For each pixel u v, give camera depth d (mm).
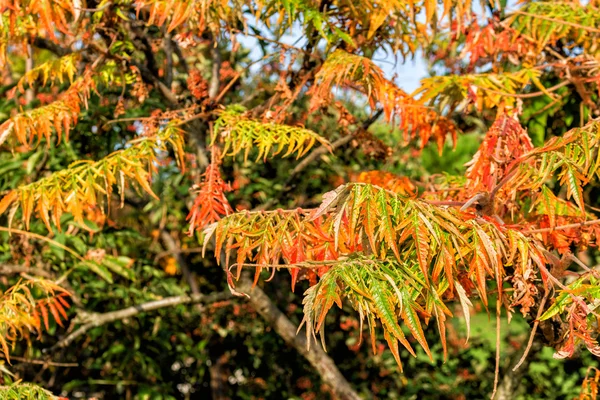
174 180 3039
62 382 3424
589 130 1070
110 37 2176
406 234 931
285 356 3688
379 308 896
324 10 1938
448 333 3854
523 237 1024
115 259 2592
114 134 2762
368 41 2062
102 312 3184
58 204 1624
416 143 3303
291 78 2055
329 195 972
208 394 4133
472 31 2154
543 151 1094
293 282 1068
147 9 2334
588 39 2129
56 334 3211
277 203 2600
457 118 2416
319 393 3535
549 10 2174
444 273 999
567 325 1307
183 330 3756
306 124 2836
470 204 1162
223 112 1898
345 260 979
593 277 1073
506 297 1229
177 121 1847
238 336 3828
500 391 2291
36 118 1825
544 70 2301
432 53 2861
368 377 3646
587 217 1506
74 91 1962
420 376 3670
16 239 2535
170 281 3367
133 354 3141
